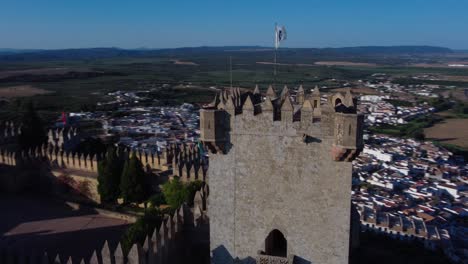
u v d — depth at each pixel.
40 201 90.75
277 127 33.50
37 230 75.12
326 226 33.78
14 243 69.56
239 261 36.47
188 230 48.09
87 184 89.56
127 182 81.94
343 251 33.78
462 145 191.62
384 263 65.56
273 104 33.88
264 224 35.25
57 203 89.62
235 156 34.91
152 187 85.44
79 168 94.69
